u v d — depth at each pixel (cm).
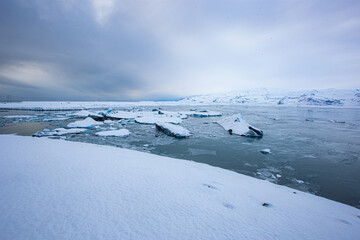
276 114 4478
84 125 2047
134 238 189
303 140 1500
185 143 1335
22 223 204
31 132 1725
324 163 938
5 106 6219
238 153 1097
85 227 202
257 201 345
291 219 284
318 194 619
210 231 214
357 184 698
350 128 2212
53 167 399
